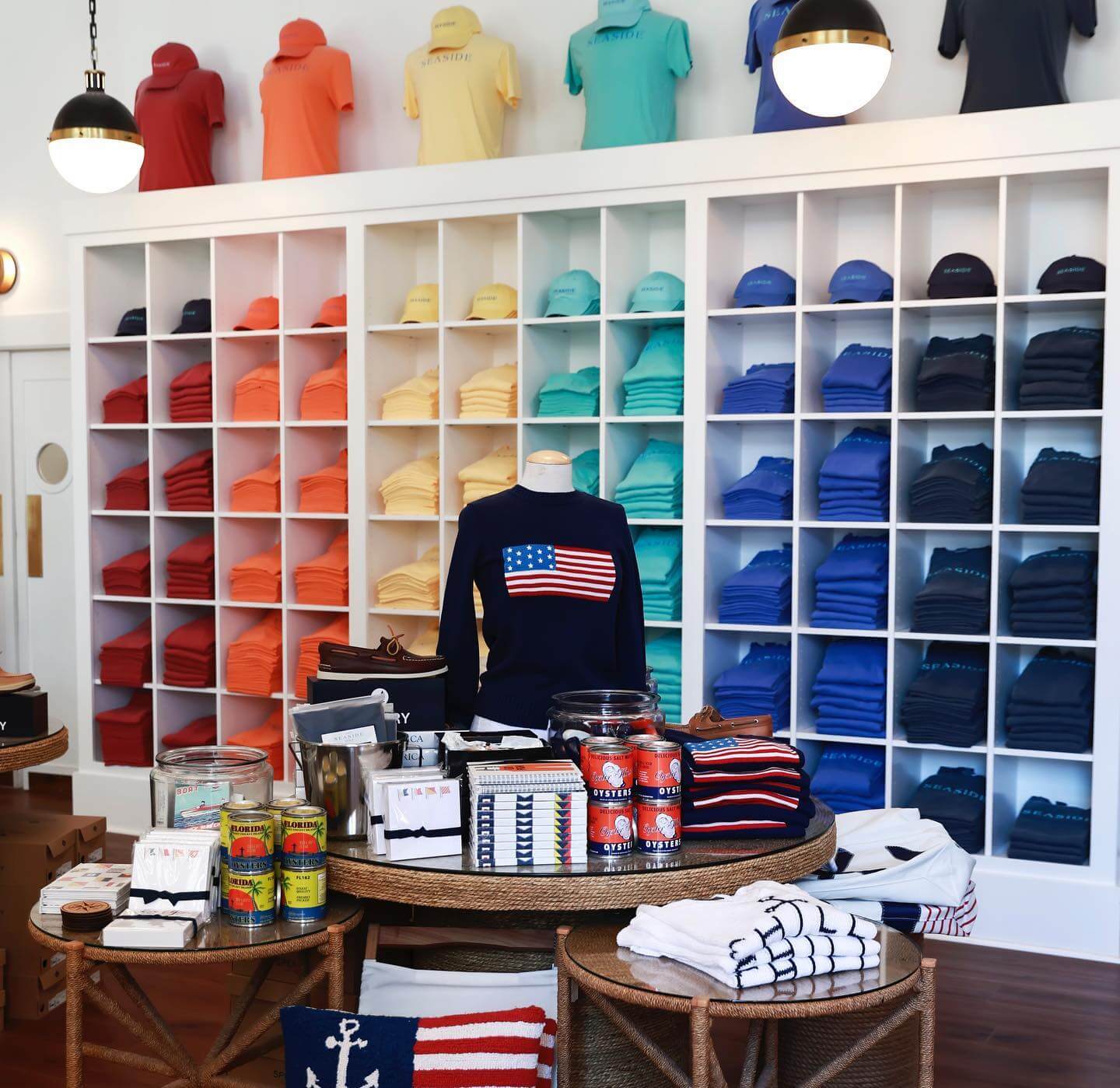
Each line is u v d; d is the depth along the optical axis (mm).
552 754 2500
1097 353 4156
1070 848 4086
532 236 4852
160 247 5527
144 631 5695
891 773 4344
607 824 2373
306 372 5379
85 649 5621
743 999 2000
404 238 5297
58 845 3594
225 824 2398
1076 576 4117
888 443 4520
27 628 6395
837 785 4371
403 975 2504
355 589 5156
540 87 5219
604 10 4816
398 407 5102
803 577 4559
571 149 5180
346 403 5180
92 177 4285
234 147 5723
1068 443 4477
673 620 4672
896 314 4316
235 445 5453
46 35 6098
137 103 5586
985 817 4242
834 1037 2467
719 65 4910
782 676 4562
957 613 4285
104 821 3867
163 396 5555
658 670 4680
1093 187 4352
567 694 2664
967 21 4340
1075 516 4145
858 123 4512
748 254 4902
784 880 2436
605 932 2348
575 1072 2379
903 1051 2455
